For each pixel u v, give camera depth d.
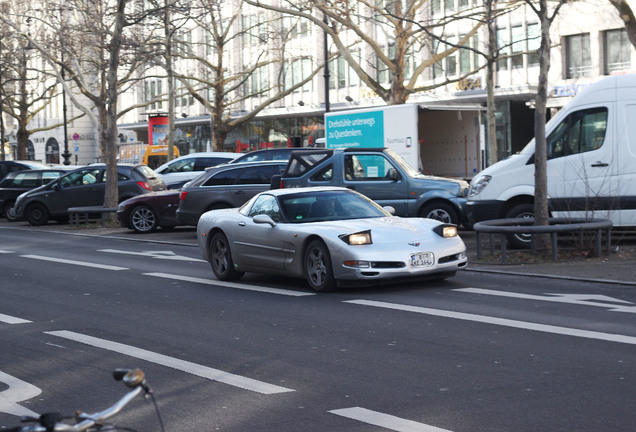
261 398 6.34
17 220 30.56
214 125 43.78
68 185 27.92
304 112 57.56
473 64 47.75
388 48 51.22
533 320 9.02
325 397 6.30
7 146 69.88
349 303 10.60
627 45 41.44
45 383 7.13
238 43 60.16
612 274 12.23
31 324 10.04
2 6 39.41
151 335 9.09
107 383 7.04
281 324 9.40
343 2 29.80
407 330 8.76
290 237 11.95
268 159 25.28
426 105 22.89
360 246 11.23
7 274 15.17
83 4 35.69
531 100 46.56
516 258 14.25
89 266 16.03
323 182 18.69
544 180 14.59
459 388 6.39
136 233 23.67
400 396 6.23
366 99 53.47
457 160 24.23
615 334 8.16
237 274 13.32
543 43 14.53
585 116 15.45
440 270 11.53
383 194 18.55
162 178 29.44
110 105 26.48
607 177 15.18
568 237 14.55
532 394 6.14
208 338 8.79
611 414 5.57
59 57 47.03
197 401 6.33
